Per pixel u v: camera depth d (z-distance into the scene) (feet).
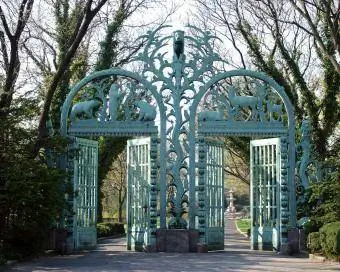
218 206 73.00
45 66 98.32
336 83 83.35
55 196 60.34
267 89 71.67
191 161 70.90
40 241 62.64
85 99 71.51
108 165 98.27
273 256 64.90
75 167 69.15
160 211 70.33
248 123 70.95
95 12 68.49
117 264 55.72
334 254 57.93
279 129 70.79
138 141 73.05
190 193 70.54
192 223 70.08
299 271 49.83
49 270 50.31
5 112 60.08
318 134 82.12
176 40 72.33
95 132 70.44
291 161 70.69
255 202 73.77
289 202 70.08
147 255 65.57
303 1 61.57
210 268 52.24
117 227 114.52
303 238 68.59
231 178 190.80
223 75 71.82
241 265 54.85
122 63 94.79
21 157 59.57
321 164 71.00
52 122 75.46
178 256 64.44
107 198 184.14
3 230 59.36
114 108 70.95
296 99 85.30
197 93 71.72
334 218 62.64
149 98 71.51
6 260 54.24
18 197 56.49
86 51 101.45
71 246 67.82
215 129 70.74
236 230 146.72
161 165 70.85
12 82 66.95
